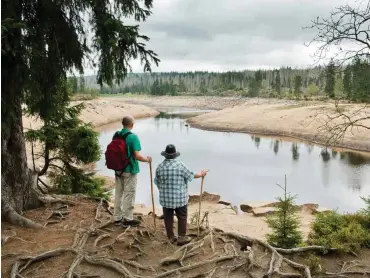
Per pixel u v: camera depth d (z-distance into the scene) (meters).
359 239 6.88
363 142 44.16
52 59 6.77
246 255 5.83
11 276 4.91
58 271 5.18
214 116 80.62
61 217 7.34
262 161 37.62
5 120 6.35
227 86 199.00
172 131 63.84
